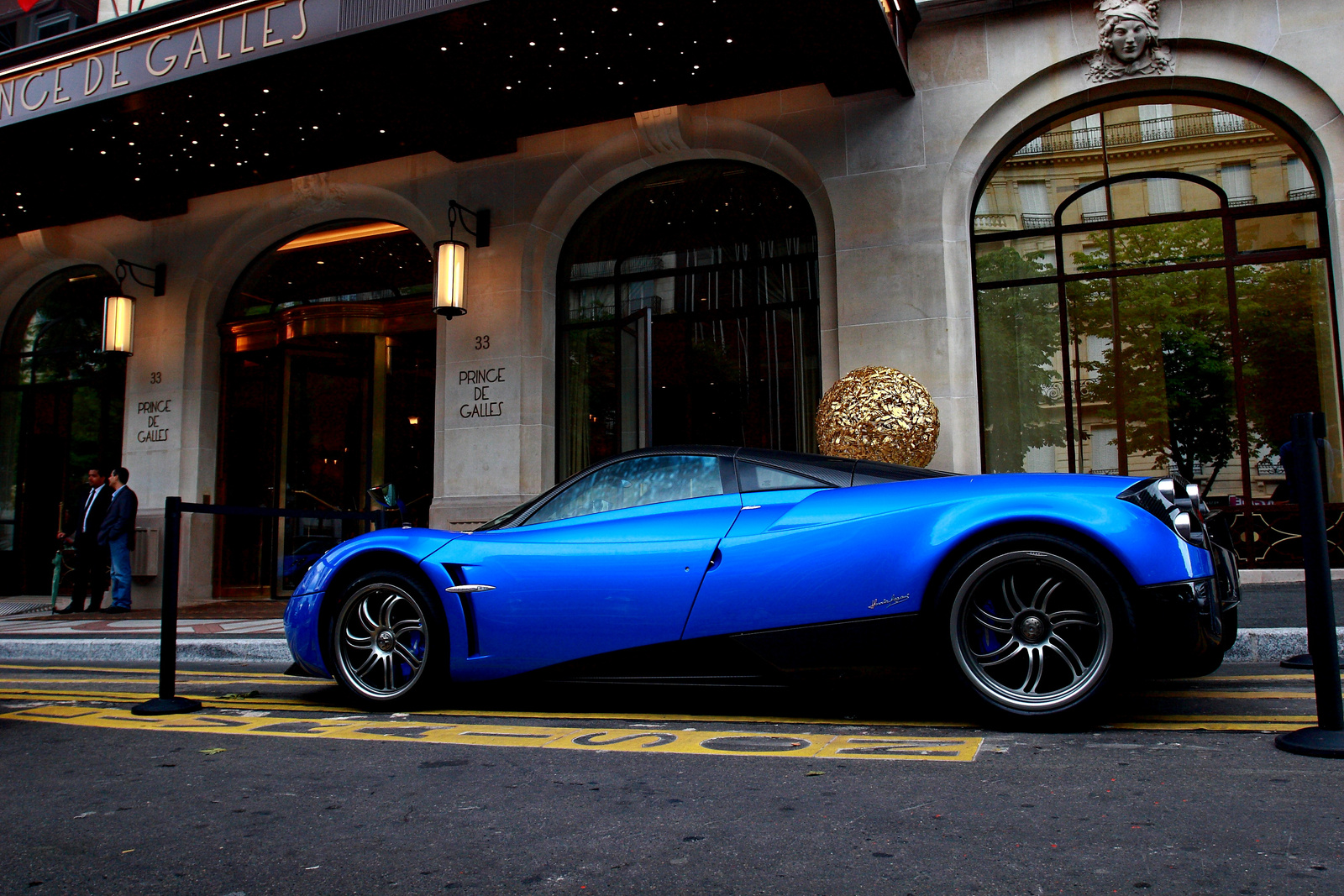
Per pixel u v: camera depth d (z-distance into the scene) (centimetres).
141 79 860
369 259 1161
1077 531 314
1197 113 869
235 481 1184
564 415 1047
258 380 1192
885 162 902
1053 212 896
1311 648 290
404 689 404
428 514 1077
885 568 337
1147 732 314
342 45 790
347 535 1115
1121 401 869
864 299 891
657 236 1031
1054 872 190
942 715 362
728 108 955
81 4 1191
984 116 886
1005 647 324
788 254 978
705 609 356
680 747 318
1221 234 856
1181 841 205
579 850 214
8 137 953
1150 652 307
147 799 267
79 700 463
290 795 268
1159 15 848
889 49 812
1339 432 812
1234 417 840
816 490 365
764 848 211
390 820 242
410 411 1112
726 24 790
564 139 1025
